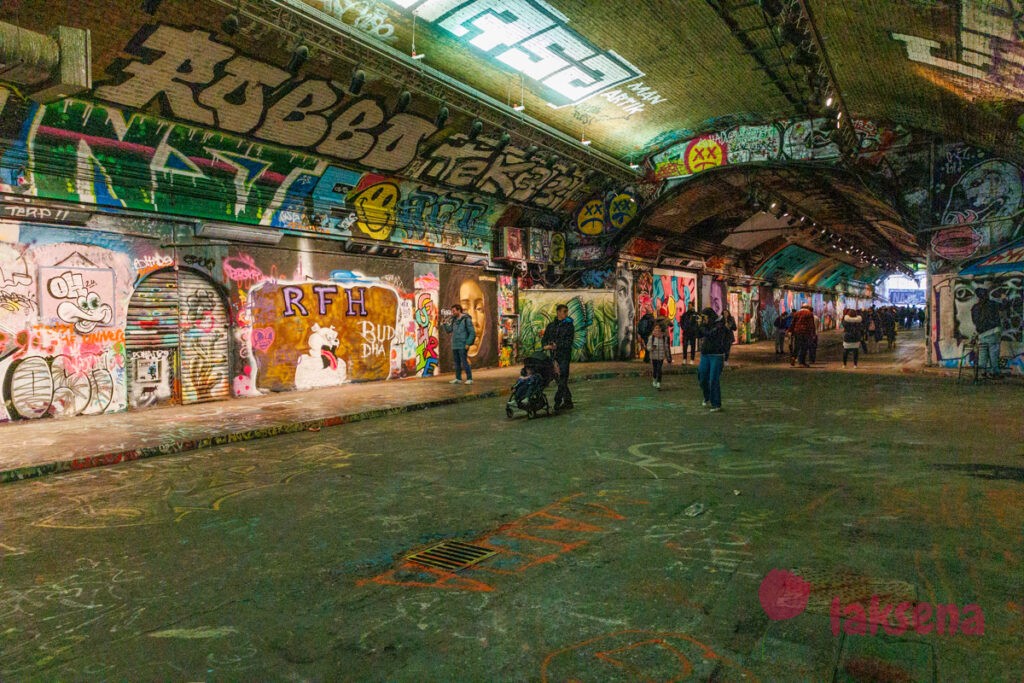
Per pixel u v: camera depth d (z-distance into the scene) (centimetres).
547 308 2188
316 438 887
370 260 1561
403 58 1075
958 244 1630
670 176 1995
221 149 1151
